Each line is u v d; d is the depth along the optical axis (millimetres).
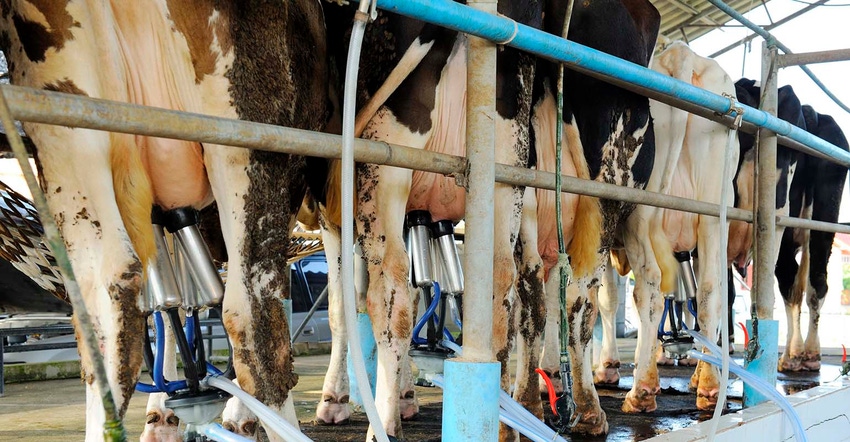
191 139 1590
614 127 3689
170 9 1991
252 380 2160
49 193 1743
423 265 2938
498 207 2861
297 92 2475
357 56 1647
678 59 4402
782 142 4293
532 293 3275
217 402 2129
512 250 2889
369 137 2725
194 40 2033
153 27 1979
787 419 3822
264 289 2236
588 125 3617
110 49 1868
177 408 2090
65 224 1737
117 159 1874
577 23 3502
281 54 2246
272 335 2238
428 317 2834
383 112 2719
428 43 2652
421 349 2799
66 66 1744
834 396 4484
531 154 3441
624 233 4195
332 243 3570
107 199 1766
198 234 2225
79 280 1735
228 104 2094
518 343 3293
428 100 2740
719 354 3898
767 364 4043
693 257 5387
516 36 2010
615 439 3229
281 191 2271
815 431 4223
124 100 1922
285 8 2273
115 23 1921
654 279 4051
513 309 2891
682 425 3566
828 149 4234
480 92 1990
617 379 5246
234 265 2148
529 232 3285
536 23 3064
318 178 2996
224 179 2107
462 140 2900
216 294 2215
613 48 3580
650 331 4004
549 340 4617
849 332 15648
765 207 4066
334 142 1845
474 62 1996
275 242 2258
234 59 2104
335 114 2959
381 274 2686
